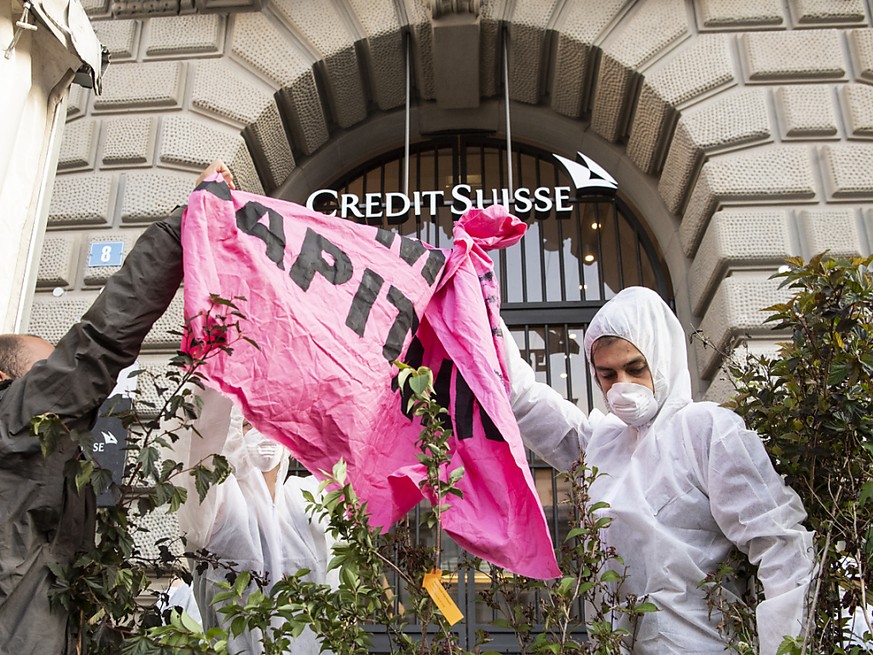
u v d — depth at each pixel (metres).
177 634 1.95
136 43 6.17
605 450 3.08
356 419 2.53
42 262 5.60
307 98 6.20
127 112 6.01
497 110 6.64
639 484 2.81
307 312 2.53
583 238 6.26
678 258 5.95
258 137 6.03
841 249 5.38
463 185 6.07
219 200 2.43
